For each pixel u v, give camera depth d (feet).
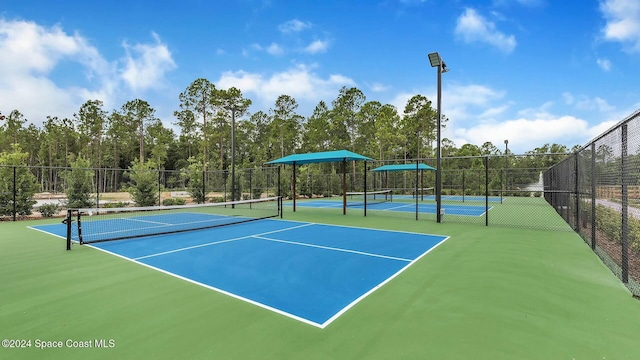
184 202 64.18
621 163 15.19
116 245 23.95
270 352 8.67
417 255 20.35
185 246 23.48
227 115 127.65
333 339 9.39
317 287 14.28
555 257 19.58
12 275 16.30
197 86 123.75
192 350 8.80
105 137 171.53
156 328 10.21
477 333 9.71
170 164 192.44
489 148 192.24
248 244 24.16
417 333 9.73
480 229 31.14
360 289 13.93
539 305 12.00
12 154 46.85
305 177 90.89
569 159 33.65
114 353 8.67
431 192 103.50
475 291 13.55
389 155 132.57
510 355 8.44
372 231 30.27
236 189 68.64
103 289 14.11
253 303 12.37
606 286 14.16
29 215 44.34
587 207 27.07
